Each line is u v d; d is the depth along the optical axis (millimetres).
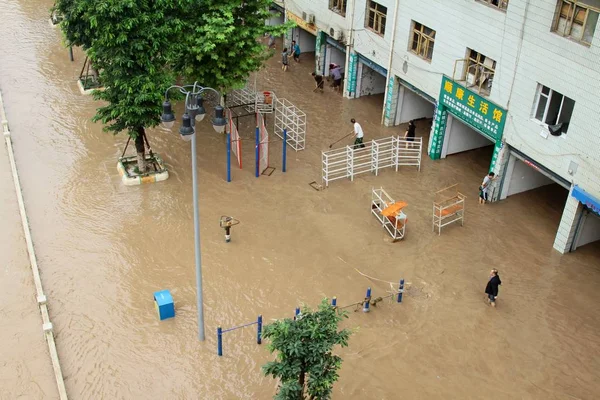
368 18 31016
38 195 24938
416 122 32031
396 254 22609
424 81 28000
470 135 28766
